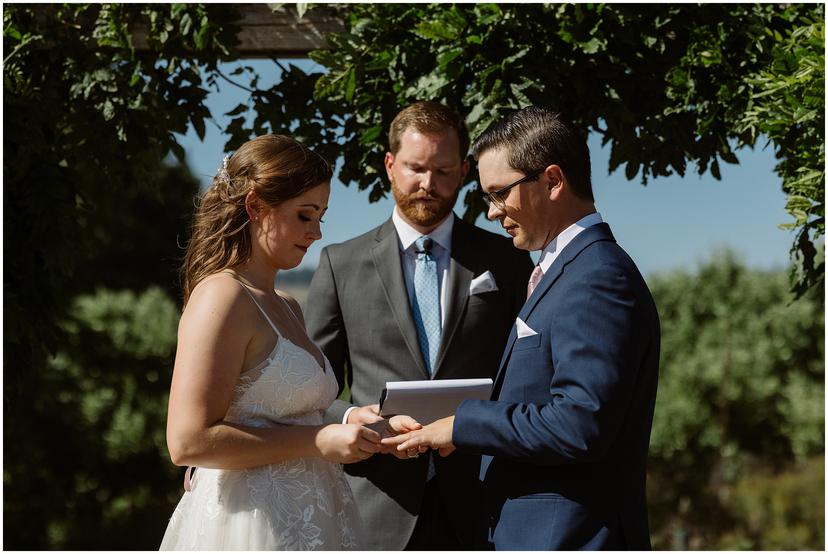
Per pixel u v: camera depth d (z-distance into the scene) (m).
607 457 2.07
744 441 11.54
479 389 2.32
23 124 3.39
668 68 3.19
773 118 2.96
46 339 3.67
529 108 2.28
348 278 2.96
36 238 3.51
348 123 3.42
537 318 2.14
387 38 3.23
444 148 2.82
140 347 10.19
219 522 2.22
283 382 2.22
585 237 2.16
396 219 3.00
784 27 3.21
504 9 3.12
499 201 2.25
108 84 3.39
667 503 11.72
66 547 10.28
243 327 2.17
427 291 2.92
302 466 2.29
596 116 3.19
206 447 2.09
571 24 3.07
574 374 1.99
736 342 11.45
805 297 11.57
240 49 3.57
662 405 11.35
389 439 2.18
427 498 2.80
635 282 2.09
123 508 10.58
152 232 14.66
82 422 9.84
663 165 3.23
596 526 2.04
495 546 2.12
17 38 3.42
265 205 2.27
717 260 11.93
